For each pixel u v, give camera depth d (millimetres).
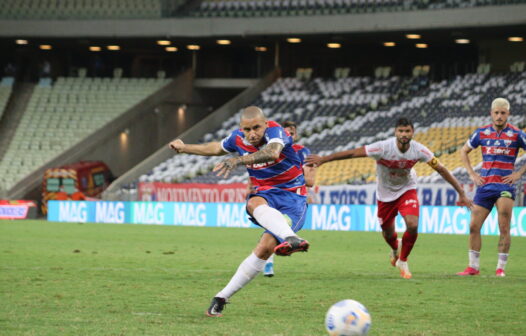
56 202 109812
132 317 24844
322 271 41156
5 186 134625
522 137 38000
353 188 91375
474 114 122812
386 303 28797
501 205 38438
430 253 54719
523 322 24703
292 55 155125
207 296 30234
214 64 161875
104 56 165000
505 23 115375
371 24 125938
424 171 106438
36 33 143250
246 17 135250
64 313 25641
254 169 26047
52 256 49625
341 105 138625
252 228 89812
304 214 26453
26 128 145875
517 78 128500
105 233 78250
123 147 143125
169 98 150250
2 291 31422
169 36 139375
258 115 24109
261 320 24531
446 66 146625
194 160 131000
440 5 126875
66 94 151750
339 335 18562
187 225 96875
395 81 141500
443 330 23109
